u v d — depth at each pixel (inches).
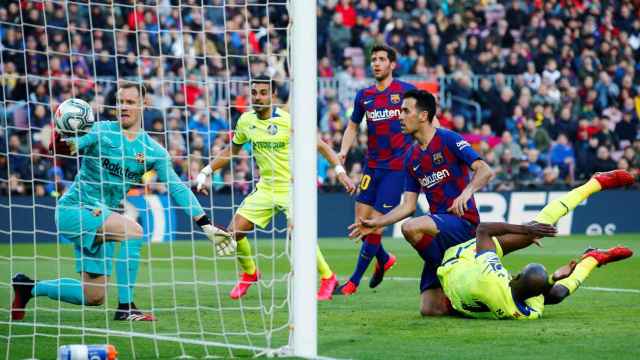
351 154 1454.2
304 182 441.1
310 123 442.6
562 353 441.1
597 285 765.9
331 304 658.8
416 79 1603.1
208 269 957.8
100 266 567.2
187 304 662.5
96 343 483.5
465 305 561.9
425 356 436.8
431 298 586.6
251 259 717.9
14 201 1331.2
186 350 459.2
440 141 588.7
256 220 721.0
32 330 531.2
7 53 1393.9
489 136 1544.0
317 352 449.7
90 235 562.9
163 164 576.1
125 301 575.2
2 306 654.5
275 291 754.2
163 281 844.6
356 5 1651.1
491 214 1481.3
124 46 1485.0
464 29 1684.3
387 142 748.0
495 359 427.8
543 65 1670.8
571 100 1644.9
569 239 1384.1
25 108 1376.7
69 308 640.4
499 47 1690.5
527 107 1612.9
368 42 1641.2
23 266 975.0
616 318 562.6
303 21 443.5
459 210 559.8
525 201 1497.3
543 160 1569.9
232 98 1494.8
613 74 1696.6
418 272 916.6
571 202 586.2
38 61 1413.6
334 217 1433.3
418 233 578.2
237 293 697.6
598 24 1731.1
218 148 1438.2
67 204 568.1
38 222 1343.5
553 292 571.5
